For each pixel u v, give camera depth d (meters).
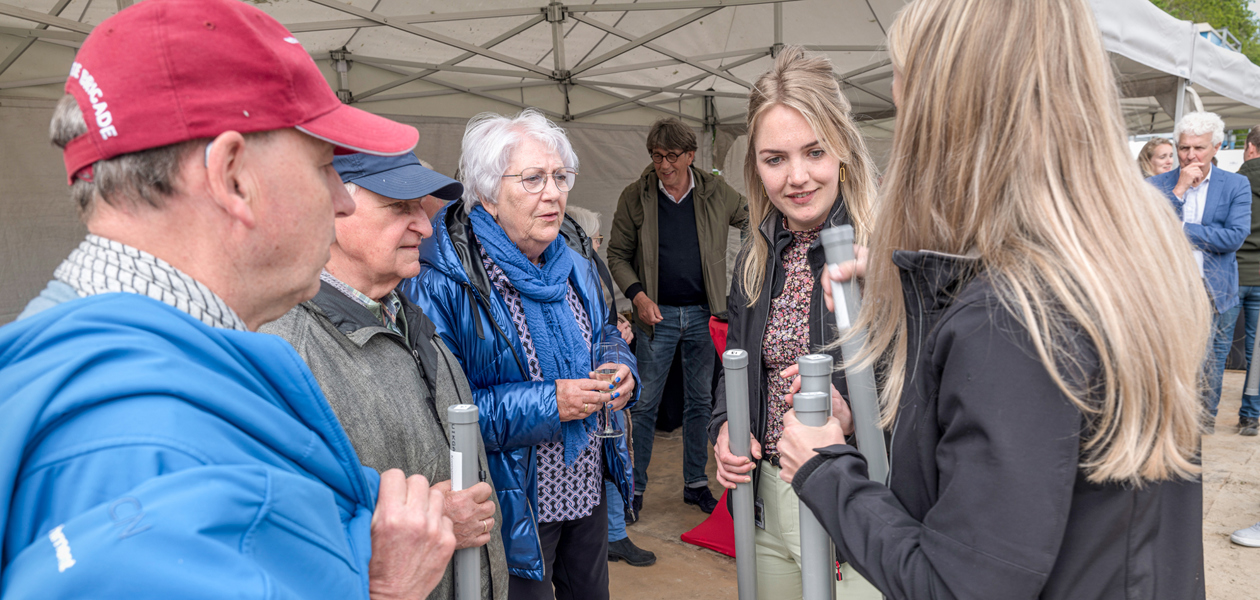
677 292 3.51
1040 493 0.64
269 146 0.63
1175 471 0.70
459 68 4.60
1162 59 4.00
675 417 4.76
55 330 0.51
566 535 1.83
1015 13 0.73
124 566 0.43
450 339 1.56
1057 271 0.67
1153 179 4.16
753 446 1.61
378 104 4.59
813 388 0.99
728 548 3.02
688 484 3.57
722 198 3.62
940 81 0.76
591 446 1.75
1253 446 4.18
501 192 1.64
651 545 3.14
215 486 0.48
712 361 3.64
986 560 0.66
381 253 1.24
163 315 0.54
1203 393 0.75
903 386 0.84
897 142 0.83
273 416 0.58
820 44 4.59
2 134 3.27
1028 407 0.65
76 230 3.53
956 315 0.72
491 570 1.26
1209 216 3.93
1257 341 4.31
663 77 5.47
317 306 1.05
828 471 0.87
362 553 0.65
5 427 0.46
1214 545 2.99
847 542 0.82
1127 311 0.65
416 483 0.77
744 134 6.37
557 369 1.70
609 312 2.26
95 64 0.57
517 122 1.69
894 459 0.84
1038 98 0.72
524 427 1.53
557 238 1.88
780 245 1.65
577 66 4.95
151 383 0.49
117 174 0.58
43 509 0.46
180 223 0.60
